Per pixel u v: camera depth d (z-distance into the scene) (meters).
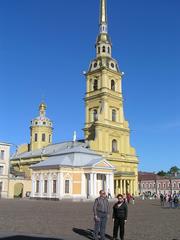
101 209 17.56
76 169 78.12
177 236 19.23
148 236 19.28
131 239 18.20
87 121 100.19
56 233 19.88
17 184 94.25
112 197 78.62
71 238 17.92
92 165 76.75
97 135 92.75
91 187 76.25
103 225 17.56
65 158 79.12
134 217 32.47
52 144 110.31
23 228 21.97
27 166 108.25
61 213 35.31
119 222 17.80
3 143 87.81
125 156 98.19
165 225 25.14
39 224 24.44
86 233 20.16
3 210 38.41
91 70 102.88
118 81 103.00
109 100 98.50
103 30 106.00
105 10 108.50
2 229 21.28
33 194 81.06
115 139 97.38
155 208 49.25
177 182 143.12
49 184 77.56
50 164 78.25
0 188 86.00
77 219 28.84
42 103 121.38
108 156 92.56
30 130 120.62
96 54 104.75
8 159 88.25
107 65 100.88
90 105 100.81
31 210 39.16
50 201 68.88
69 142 102.69
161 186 147.88
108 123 96.25
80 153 82.62
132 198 65.50
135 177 97.50
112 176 80.75
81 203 60.62
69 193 76.31
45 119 119.25
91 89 102.00
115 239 17.92
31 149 117.75
